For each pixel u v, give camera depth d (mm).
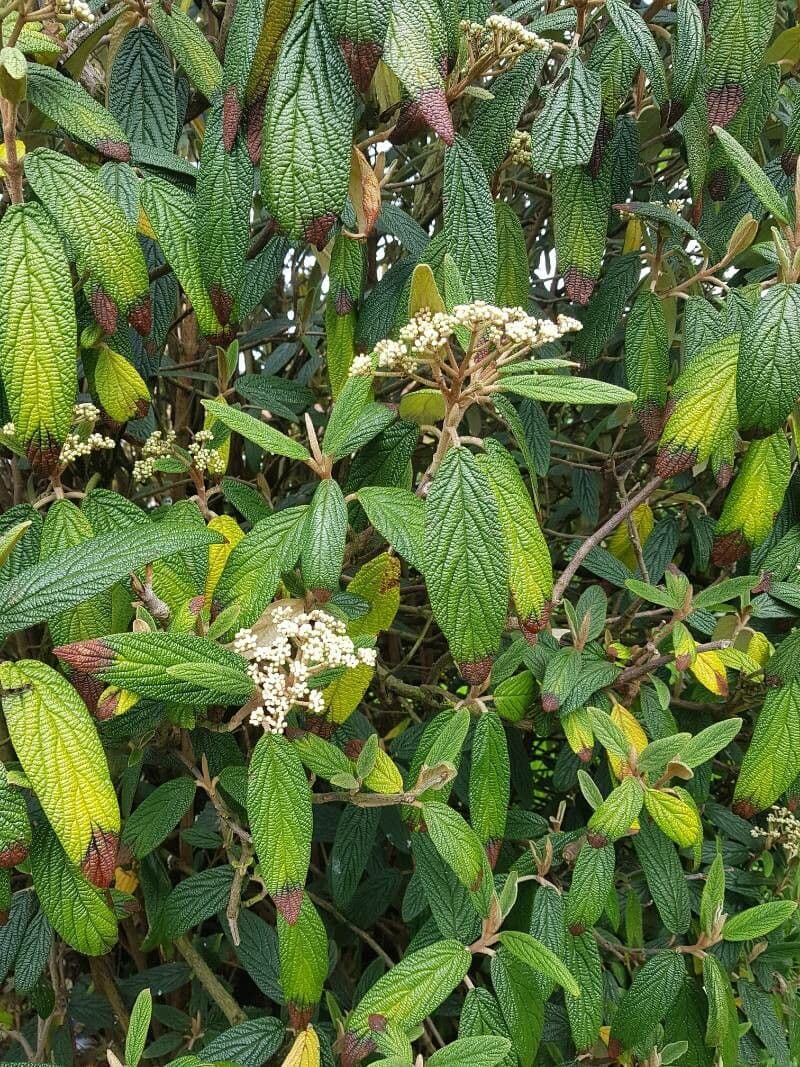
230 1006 758
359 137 798
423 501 521
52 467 499
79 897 506
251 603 513
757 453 621
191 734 651
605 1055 667
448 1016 918
